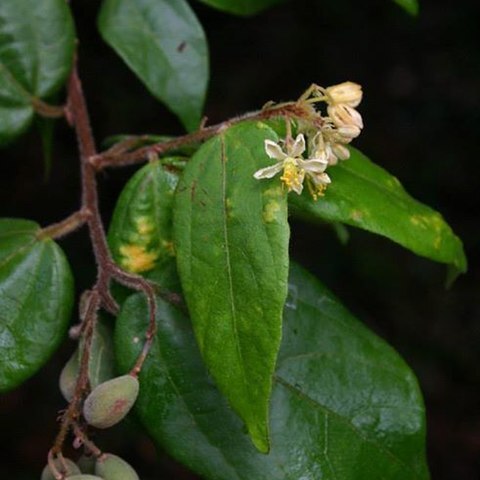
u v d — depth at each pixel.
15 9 0.64
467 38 1.75
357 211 0.56
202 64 0.67
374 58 1.74
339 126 0.55
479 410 1.54
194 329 0.54
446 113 1.72
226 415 0.58
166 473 1.39
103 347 0.59
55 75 0.64
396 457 0.59
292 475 0.58
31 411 1.40
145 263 0.60
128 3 0.67
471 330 1.59
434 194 1.68
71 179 1.55
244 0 0.66
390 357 0.60
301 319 0.60
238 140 0.55
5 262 0.60
